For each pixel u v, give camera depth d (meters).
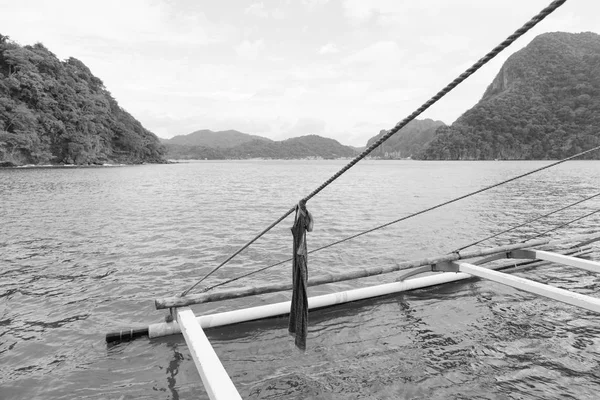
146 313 7.10
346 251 11.74
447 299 7.48
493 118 170.75
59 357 5.50
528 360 5.27
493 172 63.81
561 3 1.83
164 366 5.23
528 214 18.75
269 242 13.21
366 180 50.38
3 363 5.34
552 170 66.38
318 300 6.95
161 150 172.12
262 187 40.00
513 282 6.34
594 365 5.11
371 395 4.54
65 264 10.37
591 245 11.48
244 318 6.40
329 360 5.34
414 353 5.50
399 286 7.71
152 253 11.59
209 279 9.18
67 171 70.81
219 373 3.74
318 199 27.27
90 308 7.34
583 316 6.63
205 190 35.62
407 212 20.17
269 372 5.07
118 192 32.50
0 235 14.22
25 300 7.75
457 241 13.05
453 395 4.52
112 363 5.32
